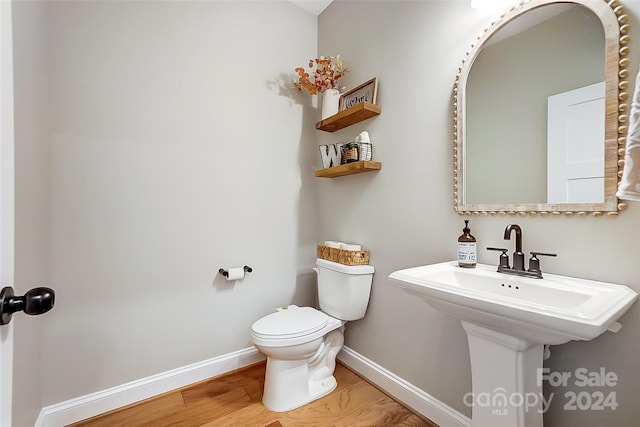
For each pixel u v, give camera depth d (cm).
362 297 177
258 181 204
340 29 209
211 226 184
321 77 208
